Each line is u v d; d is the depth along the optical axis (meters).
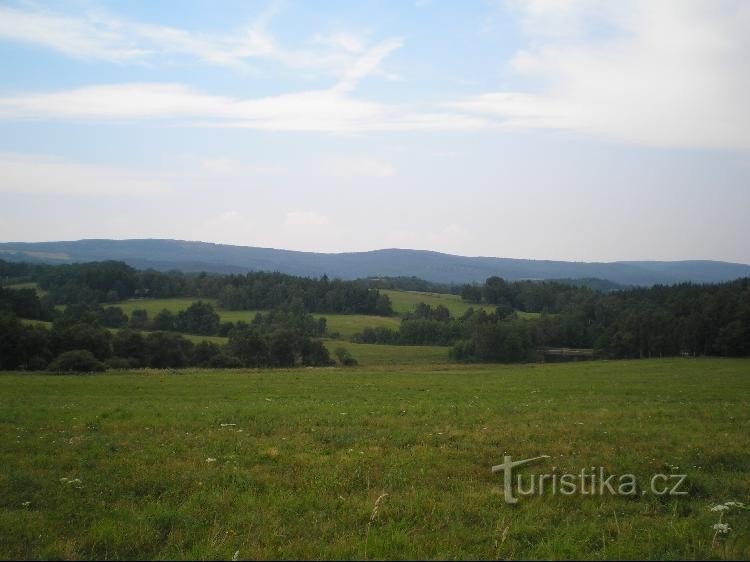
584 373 56.25
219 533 10.91
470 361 101.00
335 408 27.98
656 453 17.05
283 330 92.19
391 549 10.12
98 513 12.07
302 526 11.34
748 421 23.39
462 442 18.89
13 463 16.03
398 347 116.31
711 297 108.06
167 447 18.19
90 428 22.19
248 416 25.03
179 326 112.62
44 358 67.38
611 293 158.62
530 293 169.12
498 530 11.05
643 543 10.34
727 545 10.01
